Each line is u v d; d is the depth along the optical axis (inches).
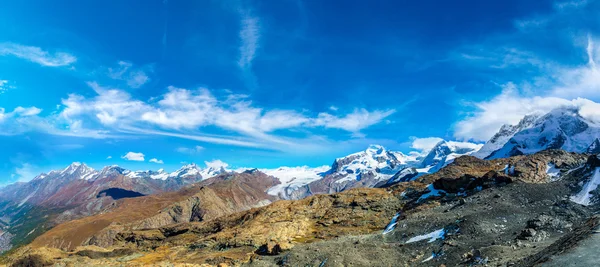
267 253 5002.5
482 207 4702.3
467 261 3002.0
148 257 7081.7
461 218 4242.1
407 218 5600.4
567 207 4035.4
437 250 3634.4
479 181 6254.9
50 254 7534.5
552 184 5103.3
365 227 6545.3
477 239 3590.1
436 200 6427.2
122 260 6968.5
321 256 4185.5
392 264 3676.2
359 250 4185.5
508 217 4069.9
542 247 2723.9
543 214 3944.4
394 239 4638.3
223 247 6752.0
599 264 1798.7
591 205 4077.3
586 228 2402.8
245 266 4635.8
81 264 6240.2
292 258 4357.8
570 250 2079.2
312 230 6993.1
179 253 7007.9
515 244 3065.9
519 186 5231.3
